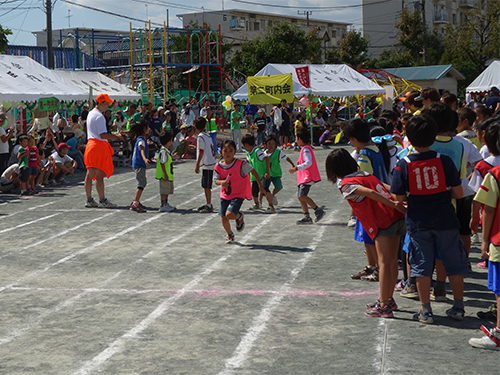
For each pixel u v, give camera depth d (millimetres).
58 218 10883
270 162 10758
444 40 58000
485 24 56750
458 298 5051
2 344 4859
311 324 5113
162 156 11141
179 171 17969
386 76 36188
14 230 9867
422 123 4750
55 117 21703
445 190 4809
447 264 4945
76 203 12586
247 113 33938
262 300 5848
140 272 7070
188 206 11914
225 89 44219
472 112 7082
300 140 9539
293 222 9906
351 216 9375
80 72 24688
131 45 33375
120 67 36062
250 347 4621
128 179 16547
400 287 6059
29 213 11477
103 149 11805
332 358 4340
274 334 4895
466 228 6121
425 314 5027
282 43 50938
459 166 5574
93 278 6871
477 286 6094
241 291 6176
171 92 41000
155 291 6270
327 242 8367
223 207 8328
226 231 8641
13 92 15984
